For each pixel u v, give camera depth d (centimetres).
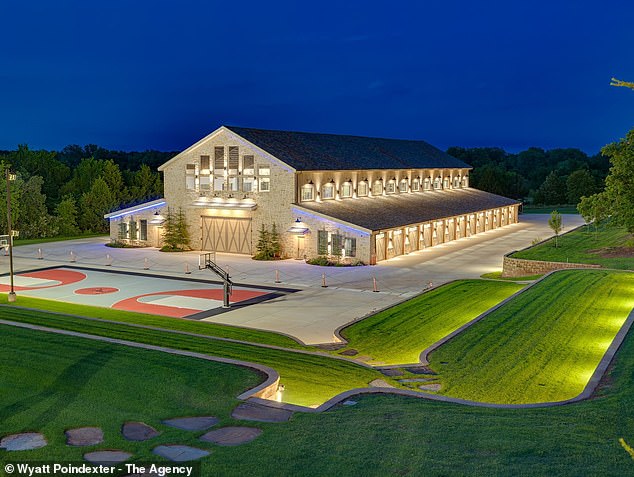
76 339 1906
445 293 3491
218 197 5331
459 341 2289
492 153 16475
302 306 3312
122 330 2319
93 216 7588
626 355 1814
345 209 5188
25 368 1598
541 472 1026
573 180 10862
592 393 1525
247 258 5075
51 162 9581
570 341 2245
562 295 2934
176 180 5519
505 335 2333
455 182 7919
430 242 5750
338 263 4728
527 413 1355
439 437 1188
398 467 1053
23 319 2436
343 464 1068
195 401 1405
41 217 7100
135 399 1407
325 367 2006
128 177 9119
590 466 1048
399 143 7525
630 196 4141
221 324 2845
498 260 4938
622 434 1199
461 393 1783
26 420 1273
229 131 5203
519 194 11338
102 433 1217
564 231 6925
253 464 1073
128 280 4147
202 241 5478
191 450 1141
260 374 1612
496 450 1120
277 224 5078
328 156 5641
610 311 2627
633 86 2377
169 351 1803
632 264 3853
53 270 4559
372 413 1348
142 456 1109
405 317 2934
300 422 1284
